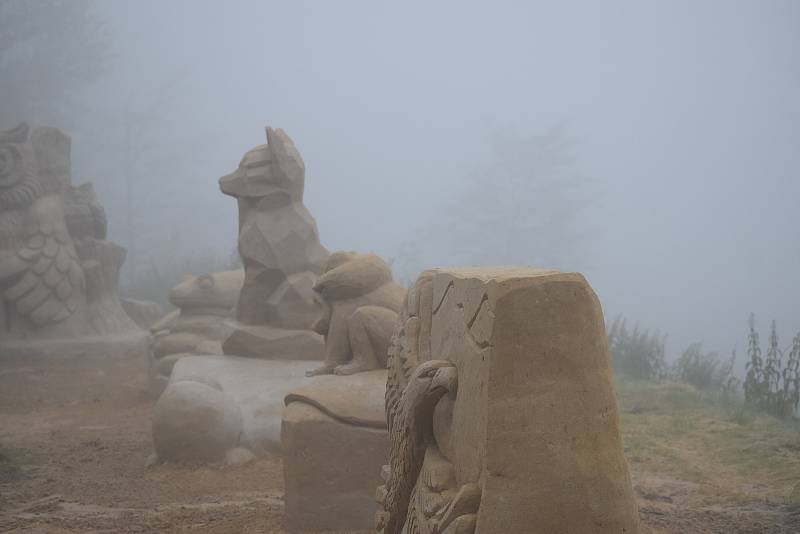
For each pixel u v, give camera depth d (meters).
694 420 8.47
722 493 6.02
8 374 11.88
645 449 7.38
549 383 2.60
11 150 13.16
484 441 2.59
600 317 2.73
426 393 3.08
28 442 8.32
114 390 11.12
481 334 2.72
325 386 5.52
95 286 13.98
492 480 2.56
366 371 5.82
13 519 5.50
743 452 7.14
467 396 2.81
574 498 2.57
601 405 2.64
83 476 6.91
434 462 3.02
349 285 6.01
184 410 6.99
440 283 3.48
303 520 5.25
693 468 6.74
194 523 5.41
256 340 7.97
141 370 12.39
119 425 9.16
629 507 2.62
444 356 3.22
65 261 13.38
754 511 5.55
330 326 6.10
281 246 8.02
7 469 7.04
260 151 8.27
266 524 5.36
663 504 5.79
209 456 7.00
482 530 2.54
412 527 3.04
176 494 6.21
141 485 6.49
